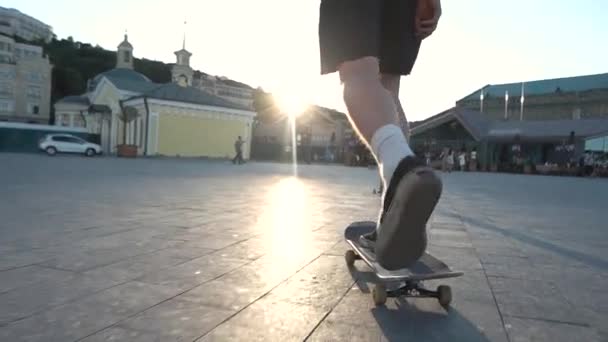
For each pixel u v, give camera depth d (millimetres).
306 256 3387
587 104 66750
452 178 22297
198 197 7797
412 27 2256
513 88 77375
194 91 37656
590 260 3637
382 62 2283
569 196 11703
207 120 36594
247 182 12289
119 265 2990
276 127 48125
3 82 82562
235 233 4340
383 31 2230
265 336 1859
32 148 39438
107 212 5602
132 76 49344
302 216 5742
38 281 2584
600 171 32500
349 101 1861
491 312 2264
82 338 1790
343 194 9477
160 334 1851
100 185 9539
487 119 44625
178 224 4805
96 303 2223
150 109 33469
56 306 2166
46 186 8883
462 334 1955
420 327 2018
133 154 32656
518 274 3094
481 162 39906
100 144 42719
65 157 28781
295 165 33594
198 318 2043
